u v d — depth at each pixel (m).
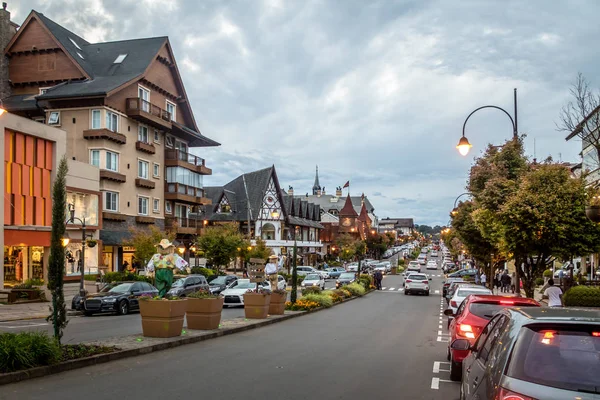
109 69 47.44
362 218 131.50
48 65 45.47
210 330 17.08
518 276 22.20
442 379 10.94
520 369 4.46
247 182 76.31
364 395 9.26
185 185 53.22
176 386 9.37
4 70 45.66
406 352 14.55
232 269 65.94
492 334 6.07
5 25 46.06
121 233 43.84
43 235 32.88
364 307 31.92
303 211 90.56
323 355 13.60
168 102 51.88
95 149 42.00
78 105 42.41
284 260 75.38
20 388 8.82
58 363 10.28
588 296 23.27
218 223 63.41
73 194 37.41
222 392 9.03
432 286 59.62
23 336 10.23
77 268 37.59
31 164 32.69
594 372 4.33
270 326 20.72
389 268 88.44
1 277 29.62
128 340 14.14
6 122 30.30
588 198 19.33
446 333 19.17
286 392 9.22
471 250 40.50
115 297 26.45
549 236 19.58
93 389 8.95
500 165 26.20
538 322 4.82
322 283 48.12
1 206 29.69
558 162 22.70
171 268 15.56
